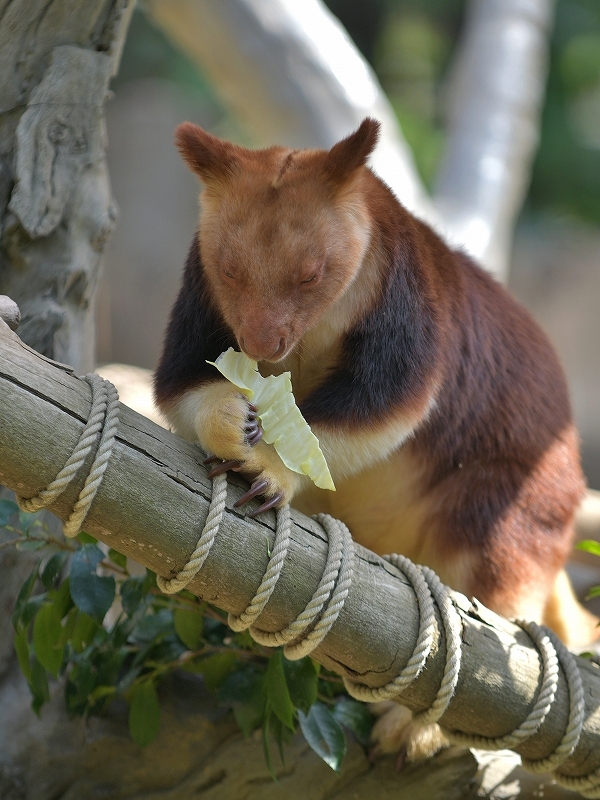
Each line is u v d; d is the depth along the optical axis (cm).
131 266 2759
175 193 2822
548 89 2933
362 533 830
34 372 530
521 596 788
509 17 1841
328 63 1533
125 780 732
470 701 630
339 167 646
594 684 670
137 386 1295
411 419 699
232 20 1488
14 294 727
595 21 2908
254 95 1538
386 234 710
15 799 724
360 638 600
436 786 715
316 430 684
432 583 636
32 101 709
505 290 883
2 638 741
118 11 745
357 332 702
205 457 585
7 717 741
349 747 727
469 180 1688
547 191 2942
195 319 701
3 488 732
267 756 666
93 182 749
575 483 848
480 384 791
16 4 695
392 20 3034
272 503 580
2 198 708
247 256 620
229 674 709
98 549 653
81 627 685
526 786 716
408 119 2777
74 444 529
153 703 701
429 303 729
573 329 2709
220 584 571
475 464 800
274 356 614
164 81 2889
